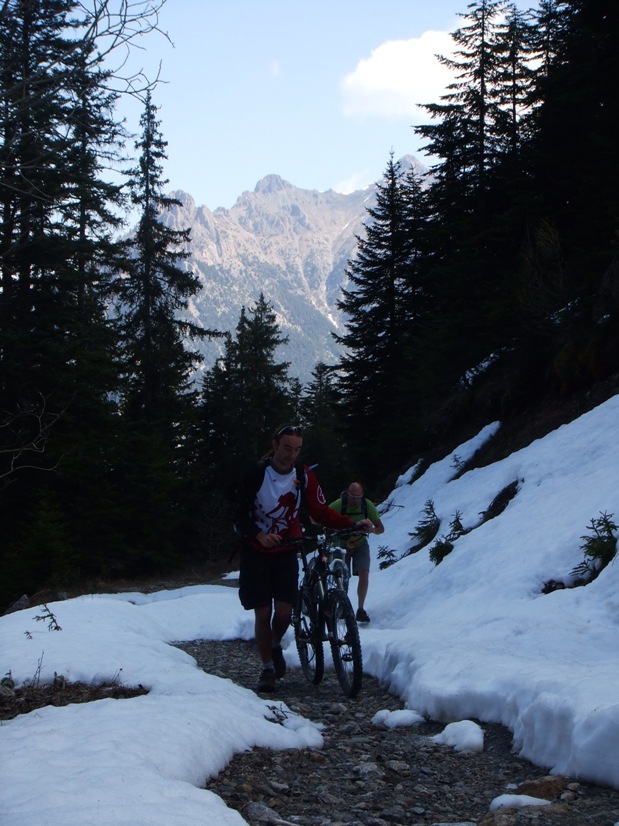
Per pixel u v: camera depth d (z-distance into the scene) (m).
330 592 6.11
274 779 3.82
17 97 4.13
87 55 4.03
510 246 21.89
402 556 13.79
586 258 15.83
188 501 36.81
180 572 28.66
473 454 16.03
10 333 20.84
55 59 4.05
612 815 3.18
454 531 12.05
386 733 4.89
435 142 28.23
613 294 13.55
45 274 22.12
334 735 4.86
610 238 15.92
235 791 3.57
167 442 34.59
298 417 64.06
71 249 21.23
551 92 23.67
